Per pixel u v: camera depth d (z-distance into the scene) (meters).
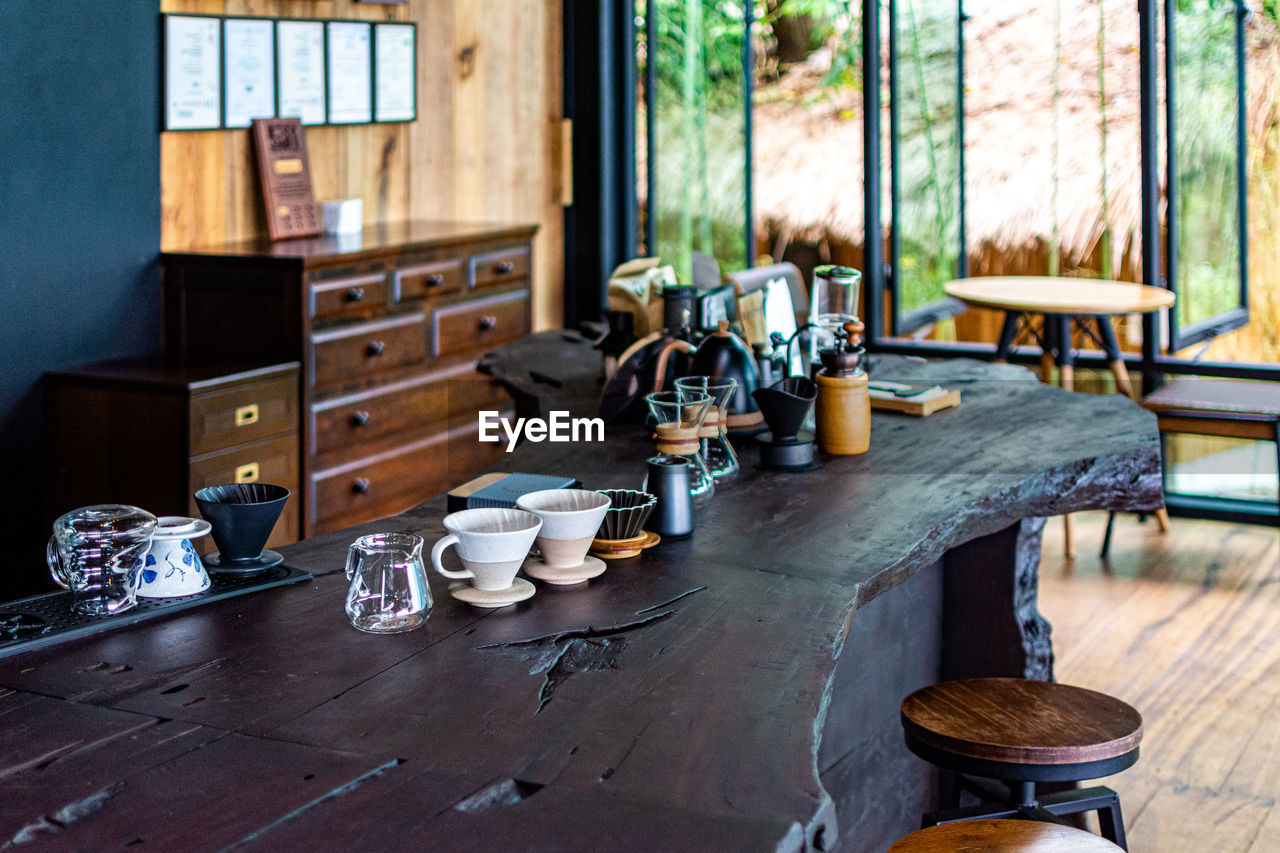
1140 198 5.14
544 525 1.85
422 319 4.66
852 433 2.69
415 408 4.66
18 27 3.73
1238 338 5.15
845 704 2.44
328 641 1.62
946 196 5.47
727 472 2.51
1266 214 5.03
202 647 1.60
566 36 5.99
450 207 5.53
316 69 4.76
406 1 5.15
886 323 5.70
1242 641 4.00
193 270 4.21
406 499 4.65
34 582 3.97
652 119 6.06
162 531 1.79
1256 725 3.41
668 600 1.79
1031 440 2.81
